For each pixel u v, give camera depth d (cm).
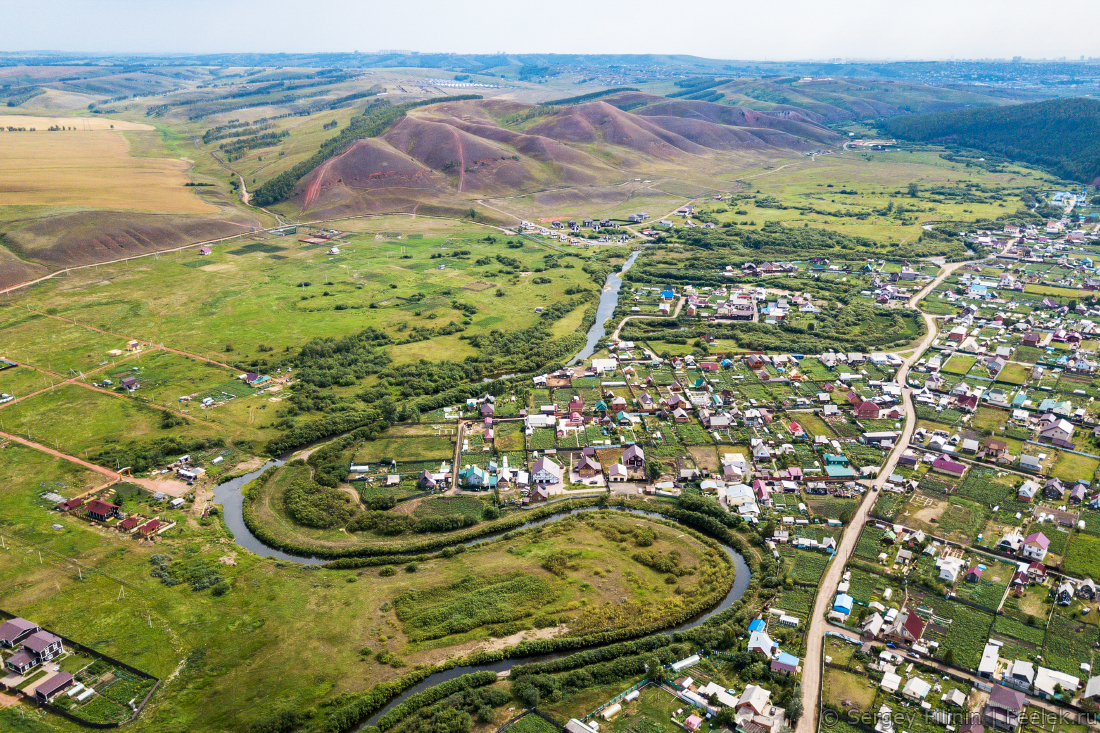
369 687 11031
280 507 15775
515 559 13950
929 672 11131
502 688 11038
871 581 13125
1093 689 10462
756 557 13912
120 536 14700
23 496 15938
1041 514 14788
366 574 13650
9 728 10250
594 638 11938
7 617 12350
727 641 11706
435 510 15575
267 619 12406
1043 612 12281
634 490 16362
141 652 11688
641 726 10350
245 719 10419
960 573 13250
